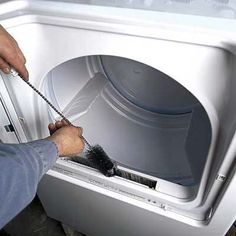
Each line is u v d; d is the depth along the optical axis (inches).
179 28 15.9
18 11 19.6
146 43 17.6
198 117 27.3
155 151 33.0
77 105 32.3
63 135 22.7
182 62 17.4
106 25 17.6
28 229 45.9
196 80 17.8
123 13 17.2
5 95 25.2
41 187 37.2
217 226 26.0
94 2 18.5
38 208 48.3
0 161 14.6
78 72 31.3
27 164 15.7
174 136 33.9
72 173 30.8
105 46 19.0
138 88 32.8
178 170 30.9
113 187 29.2
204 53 16.5
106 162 28.0
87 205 35.1
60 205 39.7
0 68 21.3
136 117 35.6
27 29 20.3
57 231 45.9
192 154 28.2
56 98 29.2
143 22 16.6
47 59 21.8
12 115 27.3
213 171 21.9
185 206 25.9
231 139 17.8
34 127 28.5
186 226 27.9
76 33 19.3
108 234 41.4
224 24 15.7
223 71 16.7
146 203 28.3
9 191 14.4
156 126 34.9
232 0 18.5
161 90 31.2
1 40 19.1
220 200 22.6
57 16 18.7
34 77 23.5
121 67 31.2
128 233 37.5
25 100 25.6
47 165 17.9
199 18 16.3
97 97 34.5
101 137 33.1
